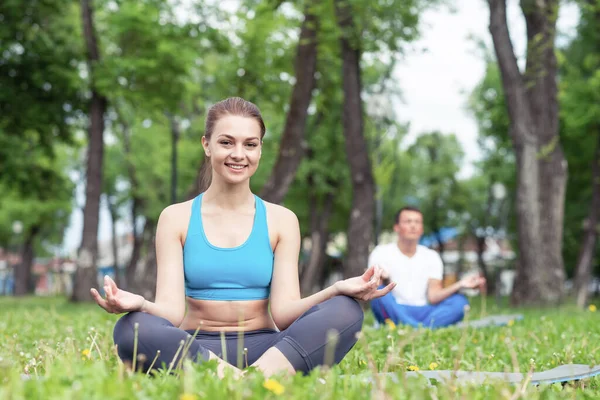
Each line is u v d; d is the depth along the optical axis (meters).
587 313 12.09
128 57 20.31
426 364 4.42
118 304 3.15
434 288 7.68
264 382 2.61
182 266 3.61
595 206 25.39
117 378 2.71
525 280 15.65
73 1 22.05
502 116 27.23
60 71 20.00
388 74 20.84
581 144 26.16
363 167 17.00
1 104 19.89
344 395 2.61
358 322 3.28
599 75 23.38
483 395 2.75
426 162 40.56
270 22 22.38
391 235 40.94
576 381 3.62
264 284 3.62
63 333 6.63
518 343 5.74
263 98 23.75
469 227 42.38
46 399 2.37
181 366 3.13
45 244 55.12
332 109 28.31
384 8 15.54
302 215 32.22
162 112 21.55
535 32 16.62
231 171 3.57
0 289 64.00
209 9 20.62
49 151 21.91
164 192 33.94
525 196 15.55
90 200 21.30
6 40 19.47
